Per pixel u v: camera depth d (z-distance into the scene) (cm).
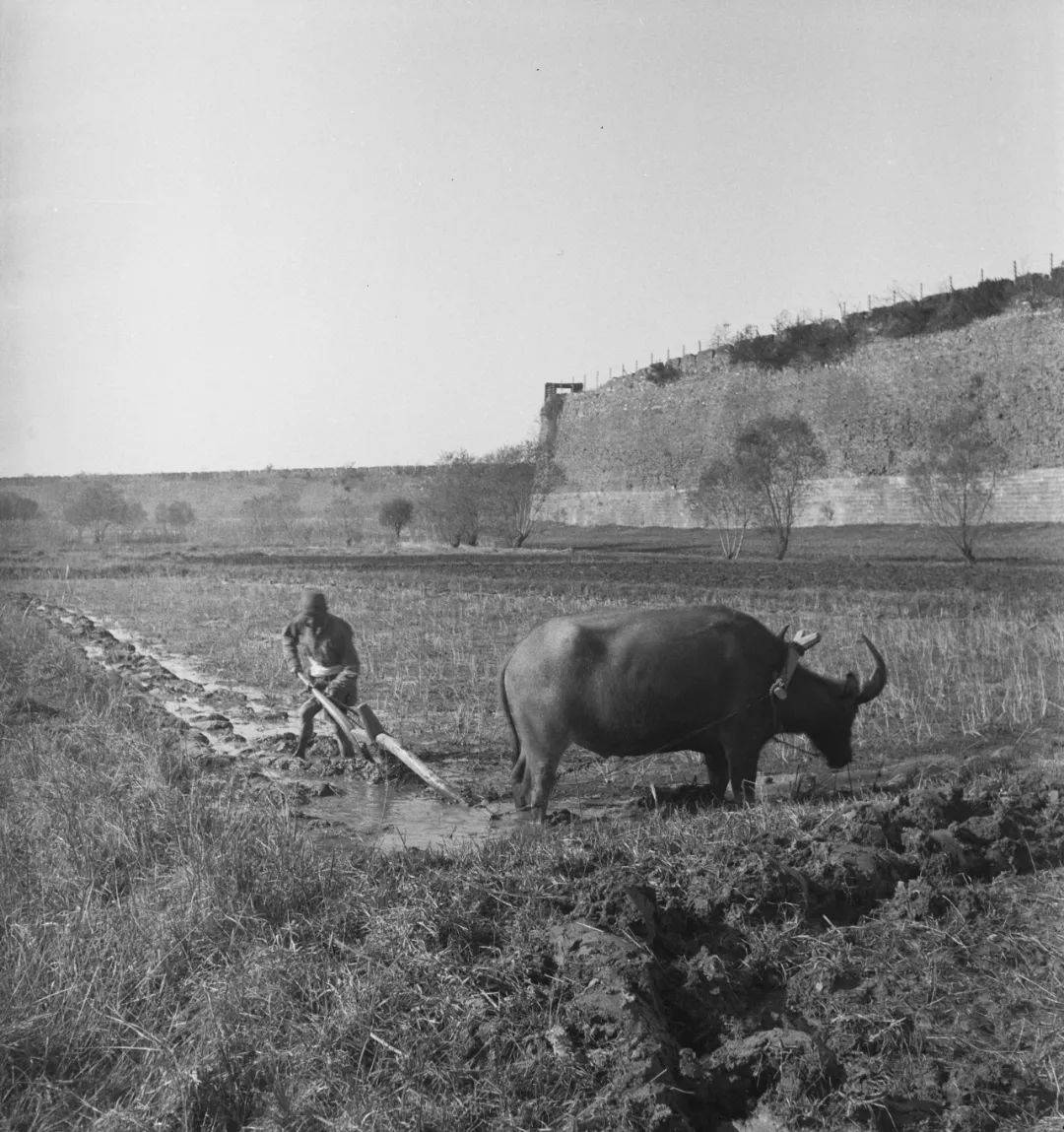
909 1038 525
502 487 6600
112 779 834
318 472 10894
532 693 843
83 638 2061
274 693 1491
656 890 621
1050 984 574
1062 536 4866
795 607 2361
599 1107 456
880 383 6250
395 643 1870
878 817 761
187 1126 446
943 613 2142
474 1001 520
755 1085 494
